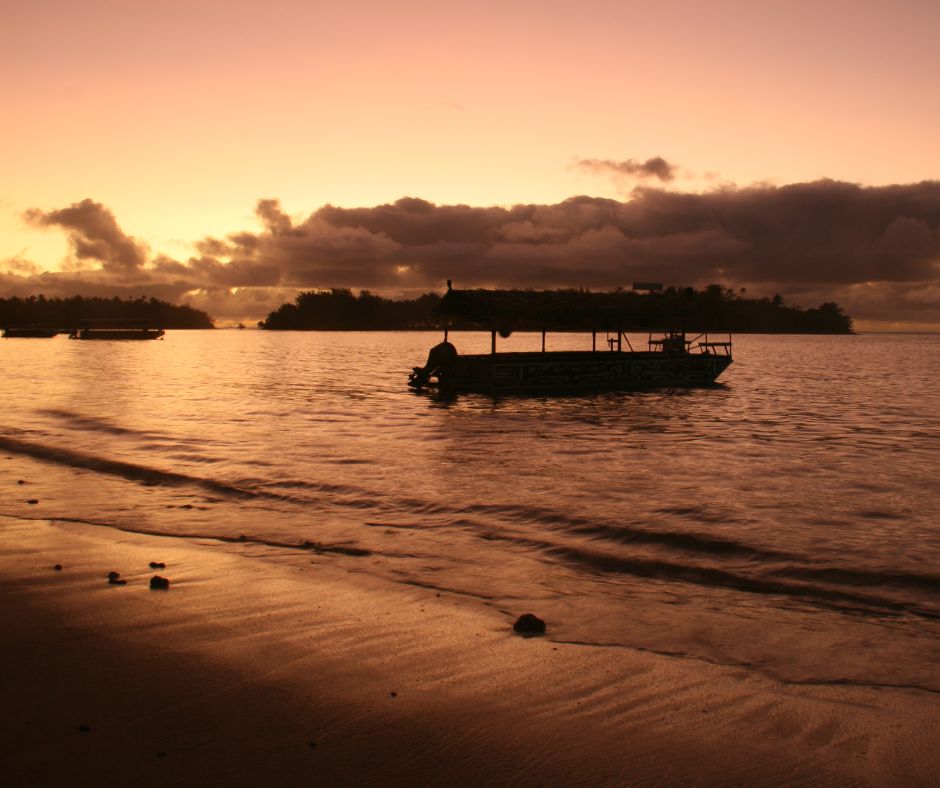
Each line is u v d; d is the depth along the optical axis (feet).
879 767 16.48
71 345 397.39
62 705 18.42
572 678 20.81
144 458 61.98
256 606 26.27
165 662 21.15
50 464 57.62
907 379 192.13
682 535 39.27
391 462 62.90
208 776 15.43
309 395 130.62
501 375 129.80
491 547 36.29
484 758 16.44
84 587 27.94
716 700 19.69
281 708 18.49
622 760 16.52
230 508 43.96
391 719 18.08
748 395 140.05
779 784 15.74
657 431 88.33
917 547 37.86
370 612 26.00
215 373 189.88
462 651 22.59
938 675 21.95
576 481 54.95
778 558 35.58
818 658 23.09
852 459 67.77
